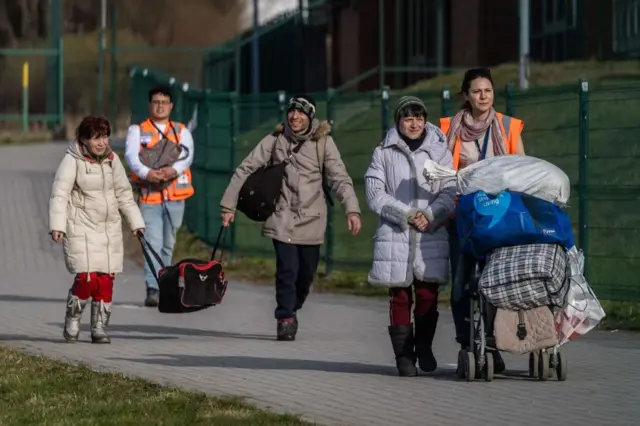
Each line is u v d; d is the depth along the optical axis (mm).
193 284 22969
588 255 29812
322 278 35875
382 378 20094
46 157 66312
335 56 99500
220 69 93125
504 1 72500
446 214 19797
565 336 19172
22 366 20641
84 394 18109
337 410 17422
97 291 24125
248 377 20156
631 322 26953
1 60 114188
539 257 18797
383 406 17703
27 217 46594
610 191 29969
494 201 19109
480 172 19328
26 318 27875
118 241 24219
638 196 31500
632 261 31000
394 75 88625
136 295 32781
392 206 19797
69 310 24172
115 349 23375
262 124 40188
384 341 24672
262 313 29234
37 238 43281
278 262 24719
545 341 18828
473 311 19656
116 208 24188
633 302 29078
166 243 30438
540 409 17484
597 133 38375
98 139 23859
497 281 18828
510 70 61500
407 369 20172
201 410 16984
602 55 62219
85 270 23859
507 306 18875
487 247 19109
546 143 36750
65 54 121812
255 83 80500
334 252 37812
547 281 18766
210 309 29875
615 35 61125
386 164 20234
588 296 19203
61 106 92812
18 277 36312
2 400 17859
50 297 31922
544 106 37688
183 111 45750
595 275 30625
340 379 19984
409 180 20094
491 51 72812
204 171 42812
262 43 92000
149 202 30188
